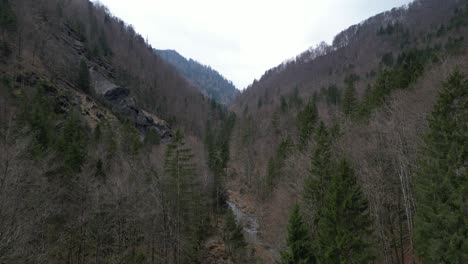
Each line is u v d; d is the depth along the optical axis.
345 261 19.17
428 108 29.80
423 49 93.00
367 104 50.38
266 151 75.56
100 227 31.47
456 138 19.20
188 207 36.88
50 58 92.44
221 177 59.00
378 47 168.12
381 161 30.67
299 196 36.22
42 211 26.91
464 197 17.81
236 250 40.59
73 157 35.22
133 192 33.91
